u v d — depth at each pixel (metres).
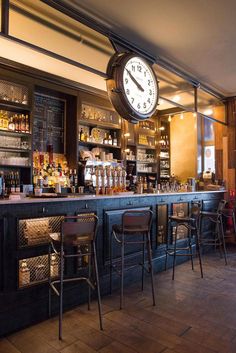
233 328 2.48
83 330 2.45
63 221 2.50
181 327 2.50
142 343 2.25
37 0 2.85
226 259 4.76
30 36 3.54
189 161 7.04
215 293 3.27
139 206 3.80
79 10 3.02
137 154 6.48
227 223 5.95
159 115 6.92
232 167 5.98
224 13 3.09
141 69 3.69
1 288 2.39
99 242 3.24
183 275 3.93
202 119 7.07
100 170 4.03
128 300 3.08
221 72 4.71
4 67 4.12
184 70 4.60
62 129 5.32
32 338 2.34
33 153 4.85
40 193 3.49
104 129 6.03
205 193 5.31
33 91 4.50
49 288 2.70
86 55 4.07
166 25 3.31
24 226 2.67
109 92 3.50
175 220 3.97
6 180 4.45
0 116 4.38
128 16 3.14
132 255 3.66
